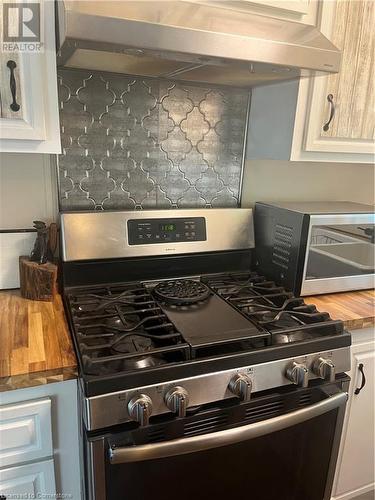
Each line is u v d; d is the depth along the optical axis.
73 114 1.27
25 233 1.30
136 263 1.34
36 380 0.86
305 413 0.99
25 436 0.91
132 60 1.03
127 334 0.96
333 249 1.37
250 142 1.54
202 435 0.90
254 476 1.08
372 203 1.92
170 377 0.87
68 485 1.00
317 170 1.75
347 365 1.10
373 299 1.39
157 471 0.93
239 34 0.87
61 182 1.32
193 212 1.42
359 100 1.32
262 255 1.51
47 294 1.21
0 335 1.00
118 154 1.37
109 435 0.85
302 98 1.25
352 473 1.50
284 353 0.99
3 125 0.95
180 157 1.47
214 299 1.23
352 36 1.22
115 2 0.81
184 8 0.92
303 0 1.11
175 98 1.40
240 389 0.92
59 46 0.87
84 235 1.25
